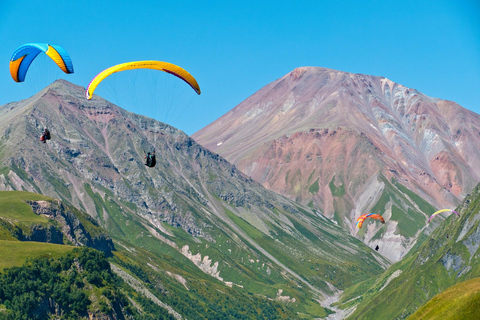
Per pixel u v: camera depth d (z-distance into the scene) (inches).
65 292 7194.9
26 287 6855.3
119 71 3272.6
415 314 5654.5
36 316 6697.8
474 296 5275.6
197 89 3474.4
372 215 5383.9
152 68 3319.4
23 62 3444.9
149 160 2994.6
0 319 6309.1
